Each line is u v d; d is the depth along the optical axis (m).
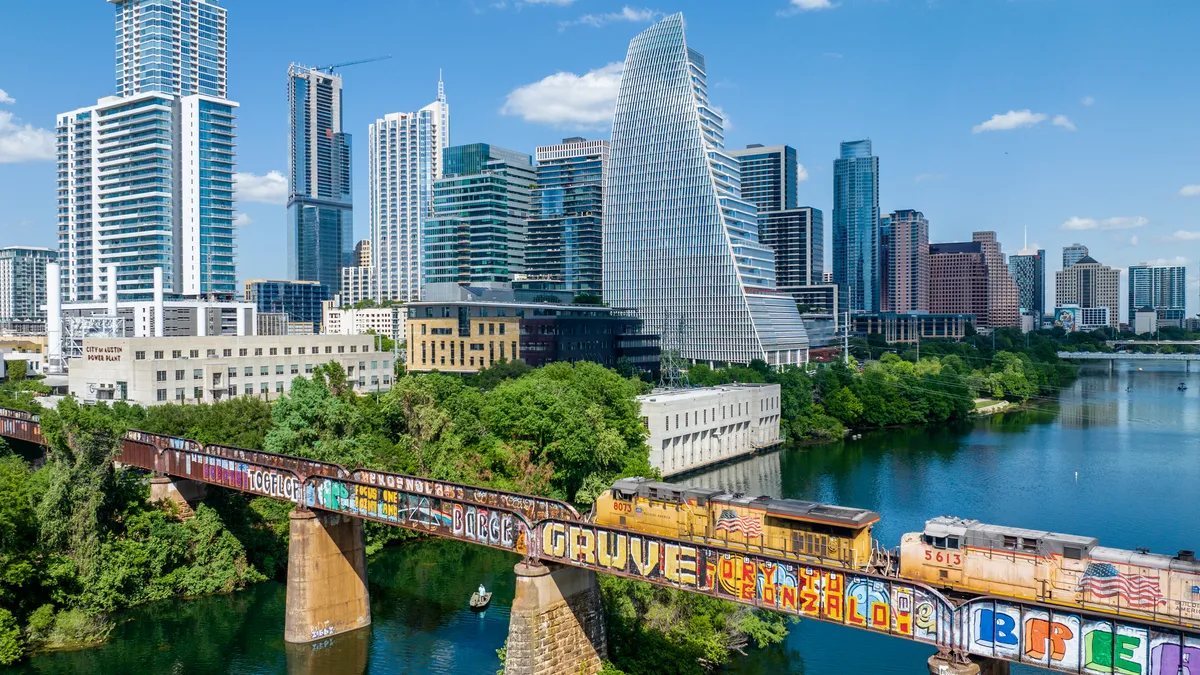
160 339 177.38
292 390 119.88
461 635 90.75
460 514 76.31
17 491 90.75
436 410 140.88
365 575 93.56
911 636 52.97
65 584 92.38
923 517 137.62
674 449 182.00
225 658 85.25
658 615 80.75
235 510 111.00
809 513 62.66
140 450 111.50
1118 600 50.84
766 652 85.81
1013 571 54.19
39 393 195.12
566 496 128.88
